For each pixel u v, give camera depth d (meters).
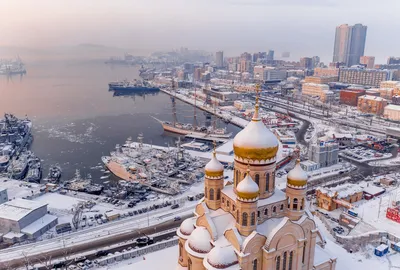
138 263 112.69
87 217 154.75
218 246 83.06
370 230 138.00
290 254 88.69
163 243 128.50
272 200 88.81
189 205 167.00
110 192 185.38
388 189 181.25
